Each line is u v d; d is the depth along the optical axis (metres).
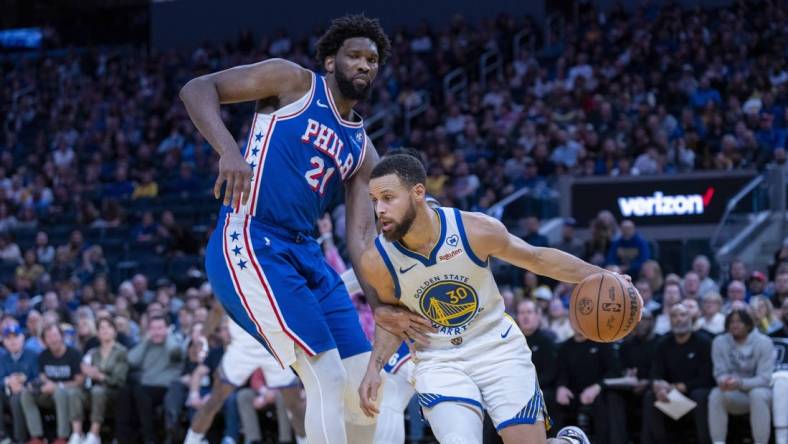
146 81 31.28
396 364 9.20
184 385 14.60
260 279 6.64
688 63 25.64
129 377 14.72
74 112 30.33
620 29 27.72
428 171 22.14
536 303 15.00
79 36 36.75
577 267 6.52
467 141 24.06
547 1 30.94
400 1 32.88
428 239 6.33
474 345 6.52
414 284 6.42
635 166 21.31
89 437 14.65
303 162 6.70
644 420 12.55
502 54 28.91
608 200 20.50
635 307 6.36
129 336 15.92
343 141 6.87
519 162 22.23
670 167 21.19
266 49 31.94
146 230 22.86
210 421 11.95
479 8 31.89
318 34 31.97
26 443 15.17
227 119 28.14
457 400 6.38
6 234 23.27
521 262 6.52
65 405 14.91
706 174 20.06
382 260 6.43
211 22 35.09
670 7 28.06
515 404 6.42
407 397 9.38
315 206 6.87
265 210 6.69
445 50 29.14
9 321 15.62
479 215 6.40
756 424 11.91
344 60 6.79
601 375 12.88
